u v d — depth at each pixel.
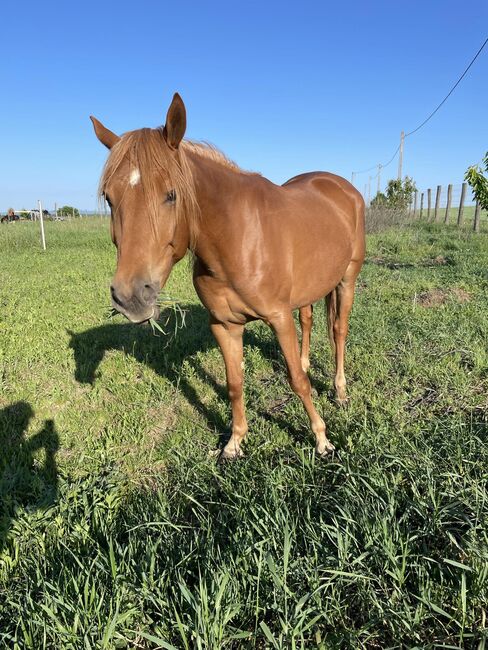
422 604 1.65
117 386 3.81
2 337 4.94
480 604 1.65
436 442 2.61
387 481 2.21
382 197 23.72
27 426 3.31
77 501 2.35
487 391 3.30
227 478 2.52
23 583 1.92
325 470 2.51
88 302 6.43
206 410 3.46
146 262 1.77
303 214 2.77
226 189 2.25
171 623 1.66
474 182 6.52
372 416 3.09
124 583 1.76
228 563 1.83
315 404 3.38
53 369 4.17
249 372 3.99
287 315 2.58
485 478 2.14
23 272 9.02
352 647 1.55
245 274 2.35
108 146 2.22
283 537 1.93
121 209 1.77
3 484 2.55
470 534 1.84
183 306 6.07
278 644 1.50
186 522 2.24
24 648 1.59
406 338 4.31
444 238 11.20
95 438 3.14
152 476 2.72
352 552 1.87
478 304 5.14
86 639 1.51
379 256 9.65
